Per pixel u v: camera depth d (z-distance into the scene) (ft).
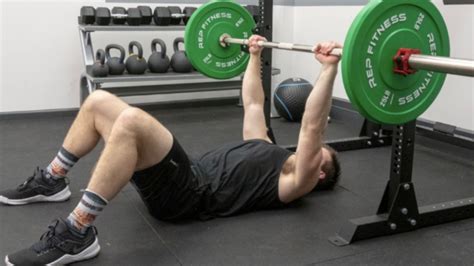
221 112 13.52
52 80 12.75
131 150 5.07
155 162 5.43
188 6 13.76
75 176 8.00
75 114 12.96
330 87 5.60
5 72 12.28
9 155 9.27
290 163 6.50
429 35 5.08
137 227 6.16
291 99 12.30
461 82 9.64
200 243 5.76
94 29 11.51
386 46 4.87
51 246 5.07
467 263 5.48
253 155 6.52
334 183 7.52
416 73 5.05
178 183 5.77
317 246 5.78
